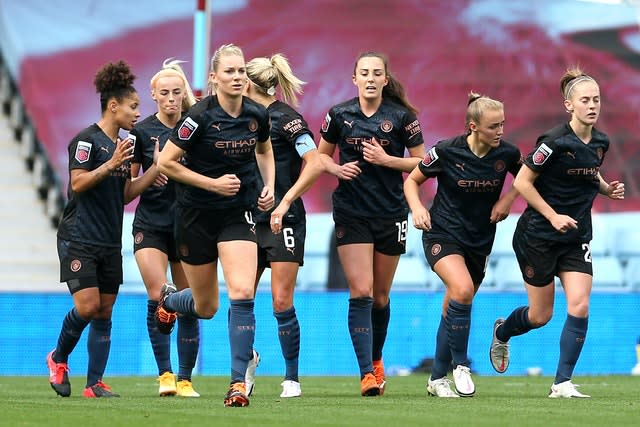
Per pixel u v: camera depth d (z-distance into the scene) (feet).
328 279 164.04
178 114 82.89
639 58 217.36
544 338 134.82
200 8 133.69
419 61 212.02
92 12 209.15
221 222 65.31
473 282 81.87
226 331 129.59
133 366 126.21
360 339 80.94
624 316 137.39
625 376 125.80
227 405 65.41
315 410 63.52
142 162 82.89
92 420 56.44
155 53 209.36
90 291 77.92
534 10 217.15
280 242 81.15
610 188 79.10
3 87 202.08
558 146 75.25
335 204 82.58
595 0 208.95
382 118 81.92
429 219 77.87
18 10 205.67
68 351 80.48
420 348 133.80
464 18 215.72
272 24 212.84
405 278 171.63
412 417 58.80
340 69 211.20
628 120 211.20
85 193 78.02
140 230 82.38
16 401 73.05
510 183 192.95
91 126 79.20
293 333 81.87
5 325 125.70
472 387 79.00
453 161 77.77
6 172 189.78
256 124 65.05
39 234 180.45
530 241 78.59
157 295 81.30
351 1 215.51
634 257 180.45
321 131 84.17
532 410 64.59
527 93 211.41
